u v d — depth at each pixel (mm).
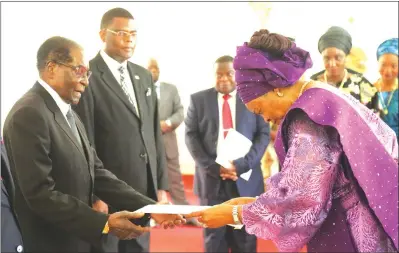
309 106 1978
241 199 2254
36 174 2521
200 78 8188
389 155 1955
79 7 8023
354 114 1985
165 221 2713
